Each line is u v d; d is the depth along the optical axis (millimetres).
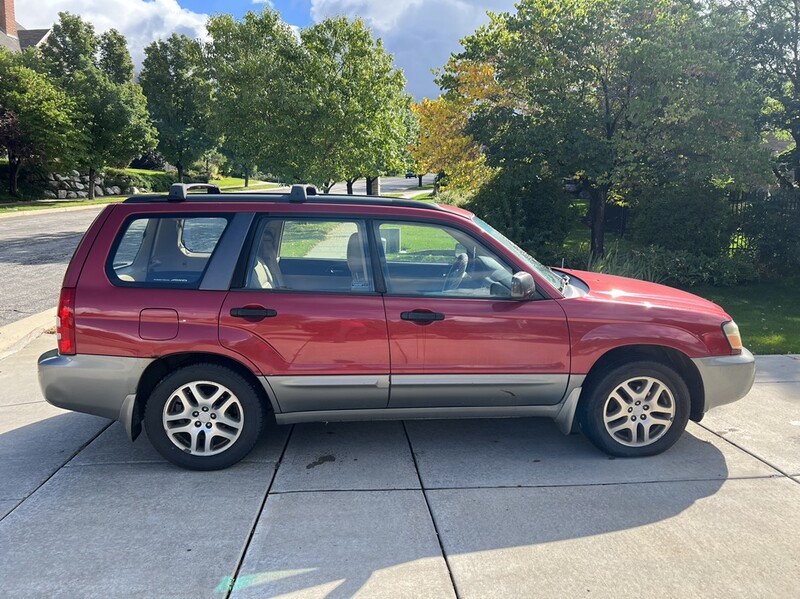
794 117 10562
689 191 10570
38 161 34438
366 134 20531
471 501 3514
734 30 10188
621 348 4070
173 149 47875
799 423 4652
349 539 3129
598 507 3441
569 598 2676
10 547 3059
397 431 4566
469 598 2680
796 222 10242
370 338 3807
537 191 11859
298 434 4500
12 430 4594
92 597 2688
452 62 12758
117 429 4613
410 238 4020
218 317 3744
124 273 3838
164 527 3236
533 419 4820
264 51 20406
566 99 10500
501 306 3896
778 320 8086
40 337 7371
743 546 3059
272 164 20672
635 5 10273
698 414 4230
